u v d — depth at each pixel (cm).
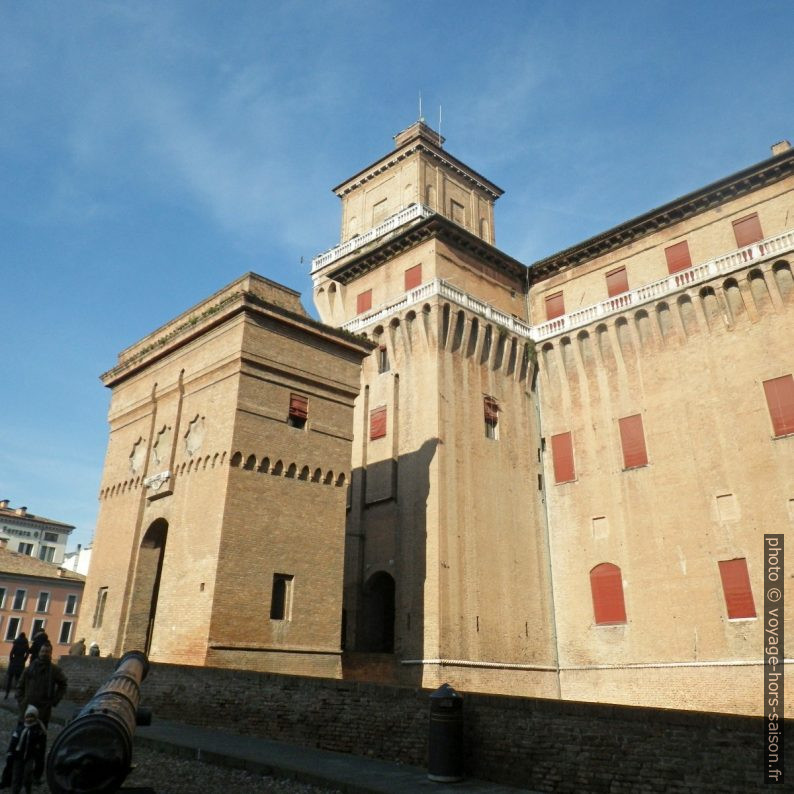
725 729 1147
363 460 4166
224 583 2483
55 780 764
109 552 3180
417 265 4366
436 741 1382
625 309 4194
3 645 6938
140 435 3250
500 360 4391
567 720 1322
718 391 3750
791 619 3222
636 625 3712
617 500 3988
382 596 3981
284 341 2936
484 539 3809
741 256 3784
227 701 2019
